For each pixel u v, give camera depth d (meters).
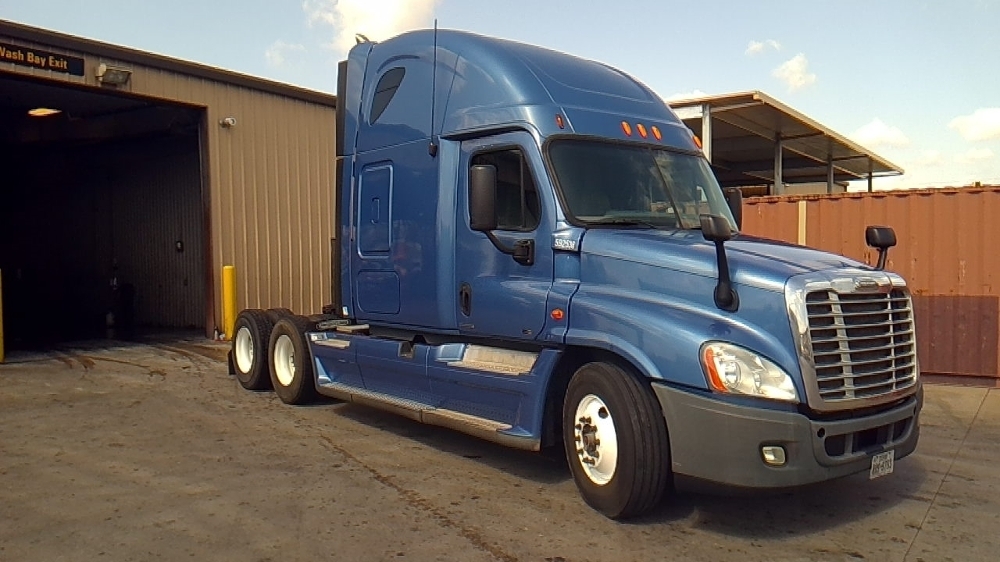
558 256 6.05
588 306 5.65
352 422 8.50
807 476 4.92
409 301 7.40
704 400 4.97
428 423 7.13
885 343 5.38
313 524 5.41
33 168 19.97
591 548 5.03
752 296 5.08
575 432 5.74
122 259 19.03
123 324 18.00
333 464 6.88
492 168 6.09
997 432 8.38
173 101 14.22
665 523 5.49
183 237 17.67
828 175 24.22
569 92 6.68
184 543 5.07
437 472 6.66
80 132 17.73
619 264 5.70
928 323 11.24
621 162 6.52
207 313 15.13
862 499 6.09
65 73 12.60
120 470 6.64
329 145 17.28
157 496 5.97
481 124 6.67
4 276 19.66
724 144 21.69
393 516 5.58
